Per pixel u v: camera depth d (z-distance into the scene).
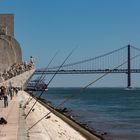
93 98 170.38
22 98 67.12
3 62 115.25
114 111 88.19
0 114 37.47
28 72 133.25
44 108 59.78
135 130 50.53
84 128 43.16
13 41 130.75
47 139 25.92
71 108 91.88
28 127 29.47
